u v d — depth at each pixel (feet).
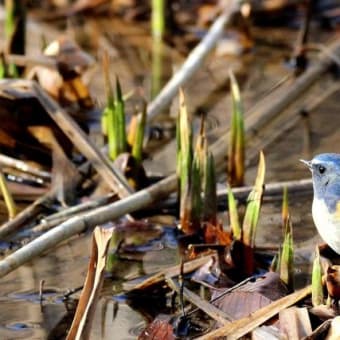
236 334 25.22
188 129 33.68
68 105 44.34
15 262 28.53
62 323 27.48
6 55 45.39
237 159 37.83
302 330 24.91
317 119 45.14
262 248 31.96
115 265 31.55
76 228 30.81
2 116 39.11
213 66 52.39
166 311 28.30
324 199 27.55
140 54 53.93
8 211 35.73
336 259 30.42
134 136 38.14
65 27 57.57
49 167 38.99
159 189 34.86
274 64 52.54
